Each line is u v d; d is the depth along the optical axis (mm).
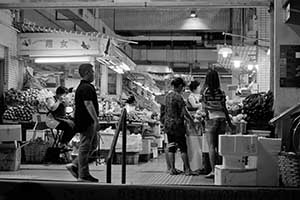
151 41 23391
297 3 5574
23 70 10500
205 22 18516
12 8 8938
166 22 18766
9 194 2980
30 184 2971
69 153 9141
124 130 4441
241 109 7453
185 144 7258
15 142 7672
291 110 5383
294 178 4289
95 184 2928
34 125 9320
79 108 5512
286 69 6293
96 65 11219
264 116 6910
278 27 6328
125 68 12539
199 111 7570
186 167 7238
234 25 17594
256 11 11781
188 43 23641
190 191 2875
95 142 5684
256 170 5137
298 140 4477
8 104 9609
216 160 6855
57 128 8469
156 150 11977
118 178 6566
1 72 9812
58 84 11984
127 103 11391
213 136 6504
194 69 26172
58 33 10062
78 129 5527
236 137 5078
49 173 7188
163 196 2881
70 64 12188
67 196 2934
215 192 2873
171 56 23125
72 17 14094
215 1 8461
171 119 7230
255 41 12656
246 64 15539
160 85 23094
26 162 9156
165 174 7297
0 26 9375
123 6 8617
